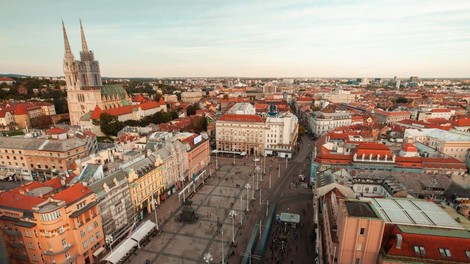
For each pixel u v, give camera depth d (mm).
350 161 130625
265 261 85438
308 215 113438
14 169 151625
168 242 95688
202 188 140250
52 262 75500
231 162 183750
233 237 97625
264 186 143250
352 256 56031
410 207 67500
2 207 77188
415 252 52531
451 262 50938
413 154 133875
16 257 79000
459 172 123188
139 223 107688
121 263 84688
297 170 167750
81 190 84125
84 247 81562
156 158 122000
